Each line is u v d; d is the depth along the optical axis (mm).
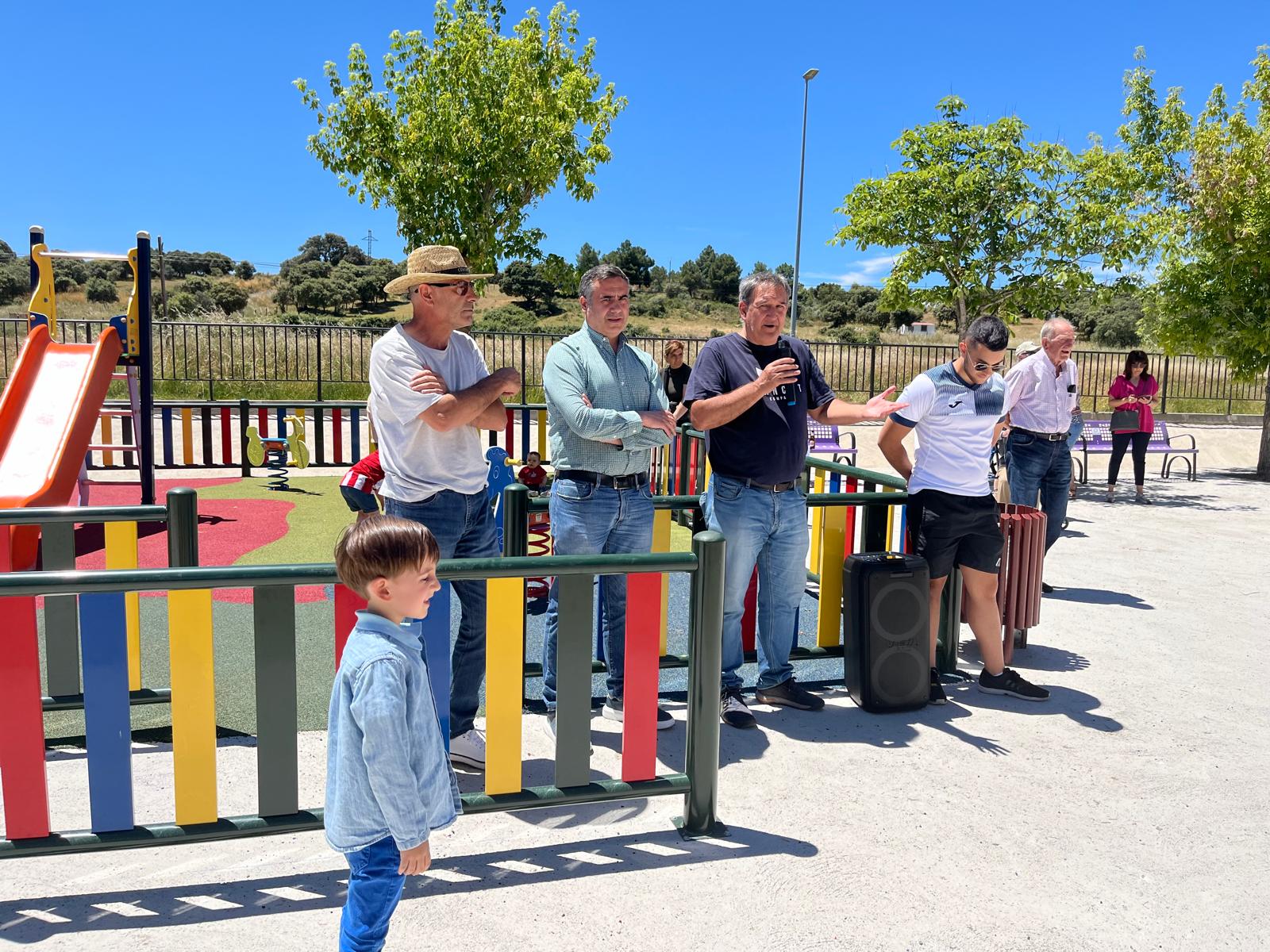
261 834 2920
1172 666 5344
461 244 16188
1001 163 16031
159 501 9633
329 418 16797
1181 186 14297
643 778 3299
